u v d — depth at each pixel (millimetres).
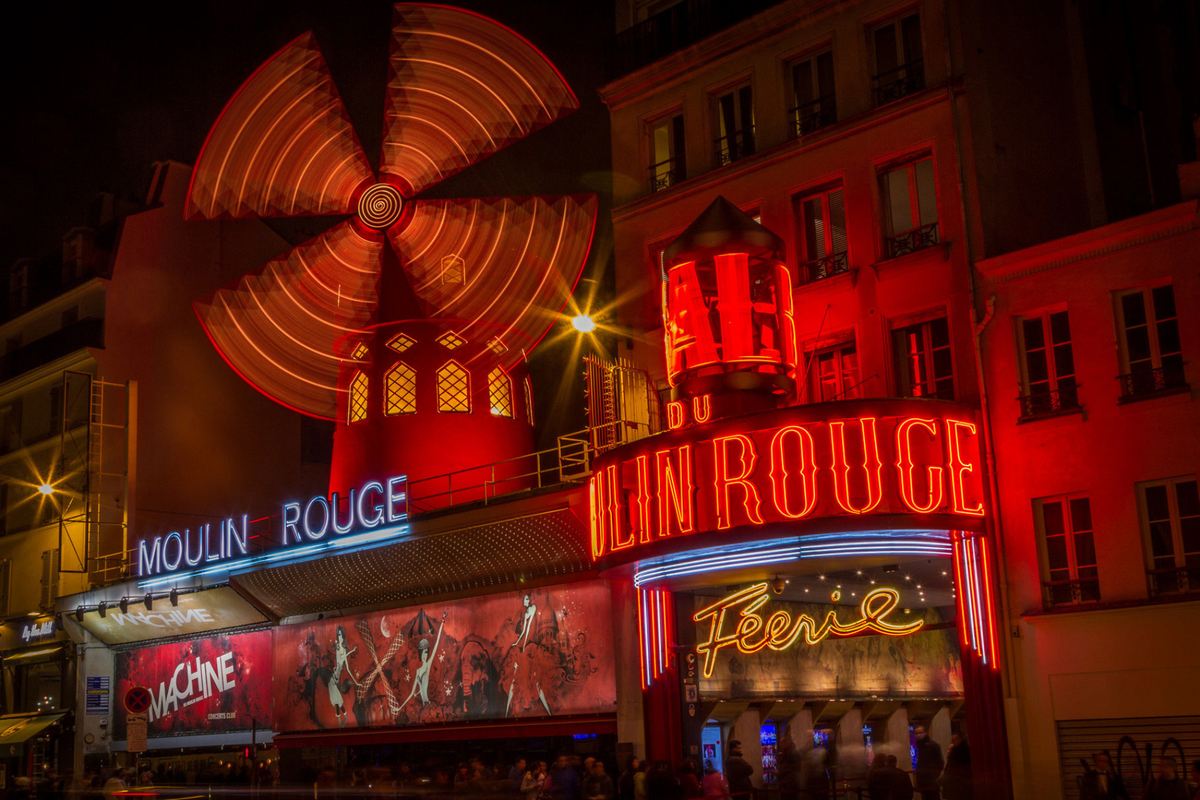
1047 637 13812
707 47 18547
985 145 15750
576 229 24266
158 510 28469
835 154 16812
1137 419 13555
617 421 17172
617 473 15391
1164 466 13281
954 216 15445
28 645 28547
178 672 25328
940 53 16016
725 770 17266
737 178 17891
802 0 17469
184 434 29469
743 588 16828
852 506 13469
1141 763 12945
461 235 24359
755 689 17844
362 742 20859
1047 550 14102
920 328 15773
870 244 16266
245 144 26719
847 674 19578
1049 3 18156
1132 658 13164
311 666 22125
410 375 23156
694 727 16688
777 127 17656
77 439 28578
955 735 14227
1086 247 14078
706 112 18594
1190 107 21047
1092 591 13672
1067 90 18047
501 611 19125
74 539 28344
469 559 19266
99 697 26781
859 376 16141
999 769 13773
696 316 15070
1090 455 13828
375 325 23703
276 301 26875
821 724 19344
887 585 17766
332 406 24891
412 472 22469
